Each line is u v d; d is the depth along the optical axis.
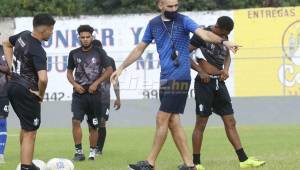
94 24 102.75
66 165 28.38
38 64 26.19
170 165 33.16
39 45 26.56
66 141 52.25
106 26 102.75
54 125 81.88
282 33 98.31
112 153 41.56
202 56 31.50
